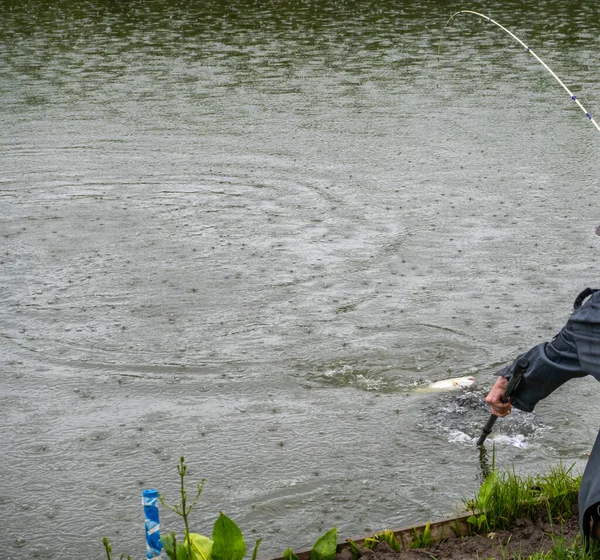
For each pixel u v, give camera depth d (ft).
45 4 90.63
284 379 22.61
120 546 16.83
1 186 38.63
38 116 50.37
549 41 68.54
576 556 13.74
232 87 56.54
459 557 14.40
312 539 16.94
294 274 29.12
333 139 45.57
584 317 13.38
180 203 36.35
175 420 20.92
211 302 26.99
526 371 14.39
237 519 17.53
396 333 24.90
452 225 33.68
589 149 43.52
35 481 18.76
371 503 17.92
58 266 29.94
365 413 21.08
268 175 40.01
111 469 19.16
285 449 19.75
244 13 83.30
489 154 42.88
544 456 19.31
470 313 26.18
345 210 35.40
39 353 24.07
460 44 68.54
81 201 36.63
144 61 64.28
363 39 70.74
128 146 44.57
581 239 32.19
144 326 25.50
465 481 18.56
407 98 53.57
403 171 40.50
